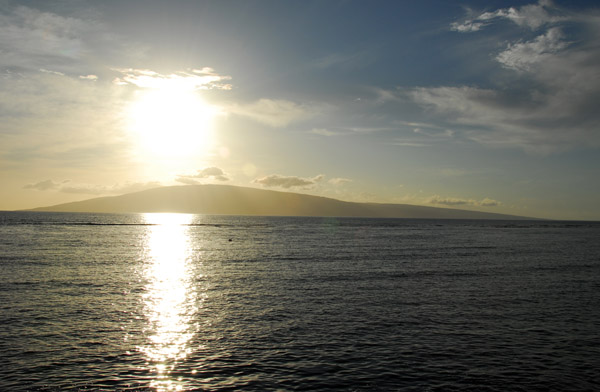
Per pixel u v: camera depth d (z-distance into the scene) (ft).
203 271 128.36
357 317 73.87
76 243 226.58
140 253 181.27
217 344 59.06
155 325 67.82
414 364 52.44
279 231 416.05
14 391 43.65
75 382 46.16
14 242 223.92
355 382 47.24
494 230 521.65
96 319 70.59
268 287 101.91
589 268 142.61
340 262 152.87
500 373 50.06
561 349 58.34
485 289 101.19
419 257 173.06
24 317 70.49
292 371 49.98
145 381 46.83
